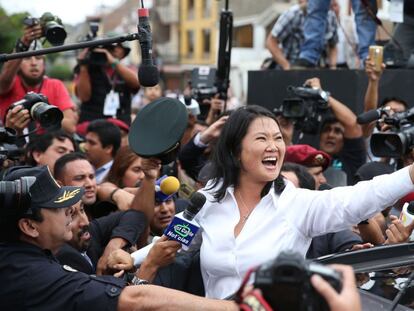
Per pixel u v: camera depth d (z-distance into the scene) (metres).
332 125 6.57
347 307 2.07
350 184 6.55
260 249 3.77
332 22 8.04
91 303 3.37
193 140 5.73
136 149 4.35
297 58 7.85
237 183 3.95
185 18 49.84
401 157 4.20
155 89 10.07
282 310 2.13
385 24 9.46
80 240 4.48
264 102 7.36
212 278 3.89
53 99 7.26
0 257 3.47
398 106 6.57
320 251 4.39
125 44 8.20
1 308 3.44
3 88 6.95
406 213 3.87
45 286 3.40
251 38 26.14
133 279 3.83
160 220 4.99
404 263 3.31
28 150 6.05
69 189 3.61
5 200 3.36
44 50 4.33
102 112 8.23
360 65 7.89
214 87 7.07
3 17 18.97
